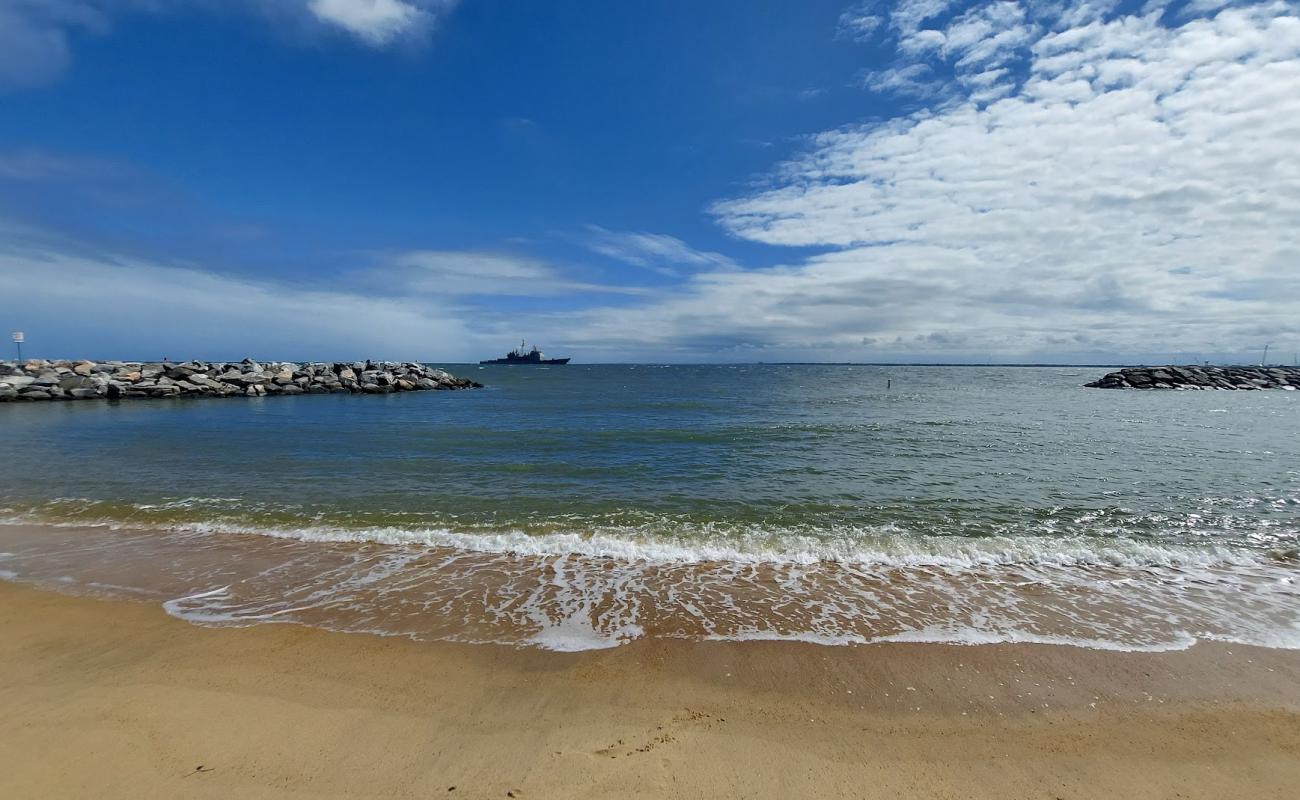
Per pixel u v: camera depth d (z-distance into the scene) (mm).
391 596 5859
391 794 2916
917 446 16500
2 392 29875
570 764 3199
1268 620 5391
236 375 38531
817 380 79500
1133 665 4508
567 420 24094
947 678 4293
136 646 4648
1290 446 16547
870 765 3264
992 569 6844
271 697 3859
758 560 7098
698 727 3617
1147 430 20766
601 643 4848
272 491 10586
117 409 27531
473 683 4141
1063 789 3088
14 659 4379
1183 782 3154
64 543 7574
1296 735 3602
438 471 12539
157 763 3096
